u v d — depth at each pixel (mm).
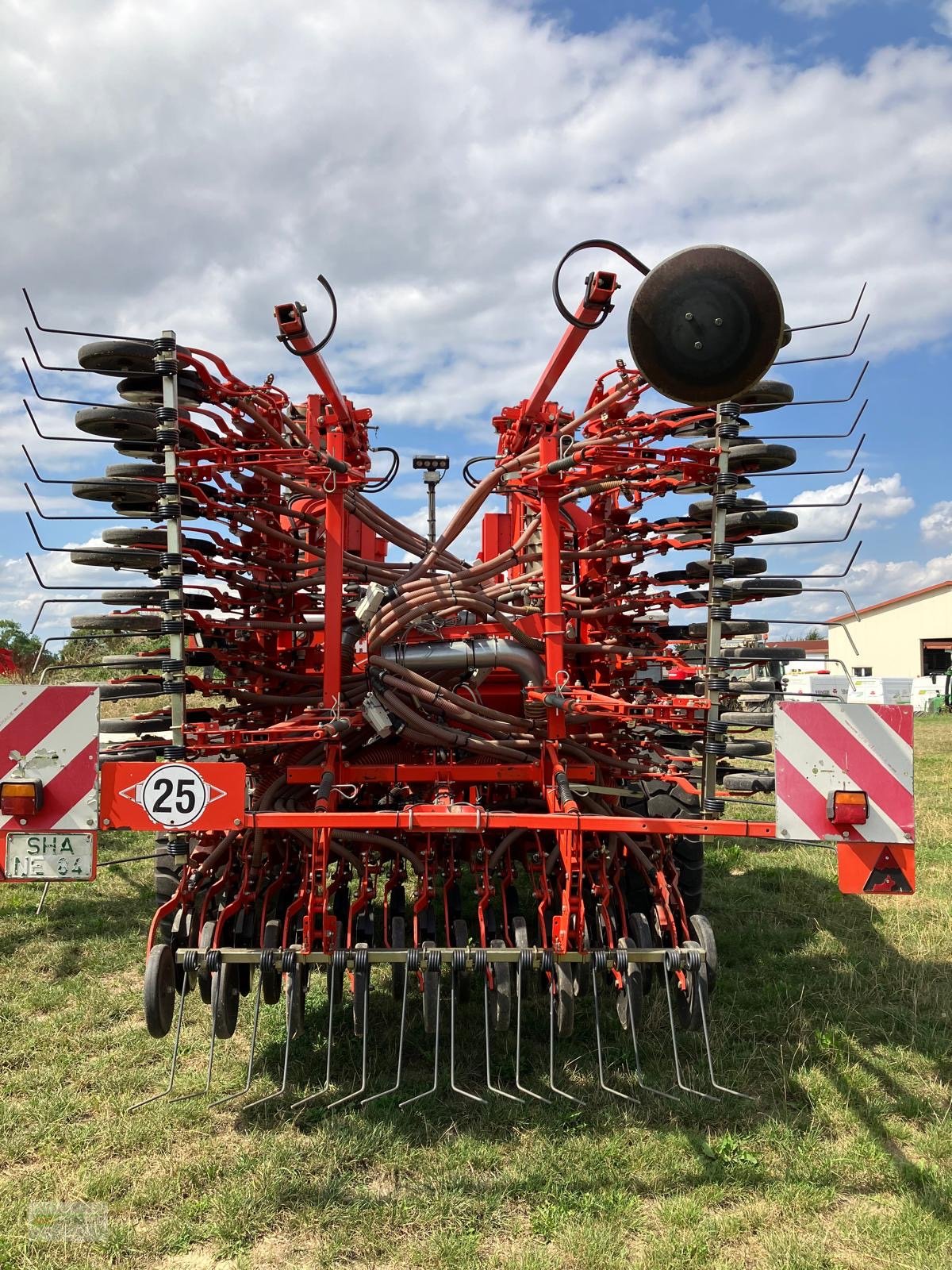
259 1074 3766
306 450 3891
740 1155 3166
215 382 4031
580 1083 3678
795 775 3467
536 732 4523
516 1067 3619
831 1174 3068
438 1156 3152
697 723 4008
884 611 40812
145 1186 2982
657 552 4586
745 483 4582
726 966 4984
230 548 4562
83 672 10711
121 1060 3869
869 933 5508
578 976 3996
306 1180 3012
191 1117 3406
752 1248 2734
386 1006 4438
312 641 5406
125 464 3980
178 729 3619
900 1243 2723
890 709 3449
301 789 4375
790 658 4242
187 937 3732
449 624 5082
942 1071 3777
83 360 3830
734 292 3271
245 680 4781
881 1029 4137
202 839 4148
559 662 4145
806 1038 4059
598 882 4176
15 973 4895
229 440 4340
